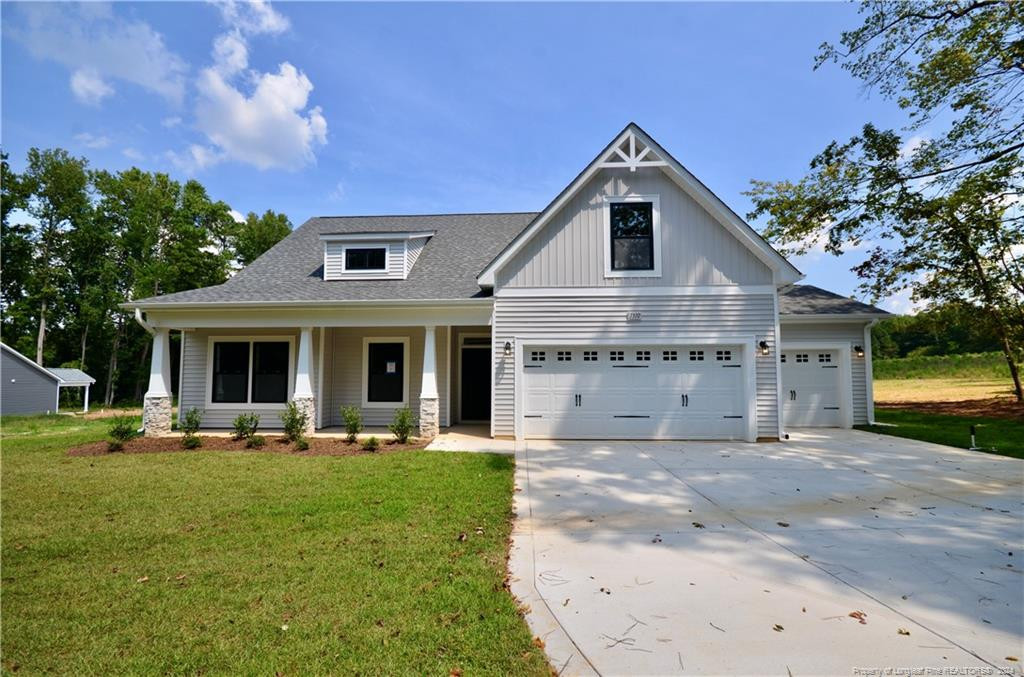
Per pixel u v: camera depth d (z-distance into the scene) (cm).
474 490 646
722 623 316
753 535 488
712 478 730
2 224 3353
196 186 3834
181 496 622
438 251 1412
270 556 427
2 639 300
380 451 942
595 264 1107
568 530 504
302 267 1373
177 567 405
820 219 1688
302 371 1133
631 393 1102
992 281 1684
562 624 315
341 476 727
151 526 510
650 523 527
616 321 1098
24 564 413
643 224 1115
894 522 528
